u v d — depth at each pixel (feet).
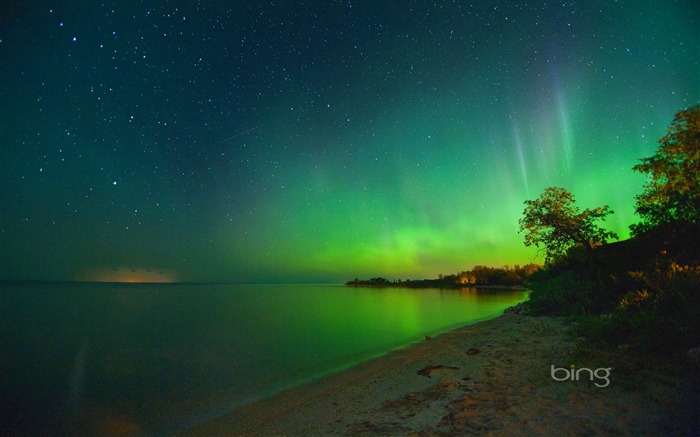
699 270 29.50
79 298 204.95
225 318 99.25
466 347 38.52
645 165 29.01
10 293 244.01
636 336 24.12
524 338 38.04
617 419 14.52
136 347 55.57
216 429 21.81
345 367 37.45
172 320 95.04
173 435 21.72
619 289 46.06
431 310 110.93
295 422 20.88
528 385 20.43
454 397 20.38
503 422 15.66
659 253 40.96
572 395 17.47
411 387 24.61
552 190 54.70
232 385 33.37
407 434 16.06
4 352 52.31
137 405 28.37
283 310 126.41
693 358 18.84
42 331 74.59
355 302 171.32
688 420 13.74
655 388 16.98
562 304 56.75
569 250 56.95
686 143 26.04
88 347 56.08
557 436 13.71
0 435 23.25
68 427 24.32
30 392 32.73
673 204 36.47
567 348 28.76
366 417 19.60
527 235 57.36
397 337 58.23
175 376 37.96
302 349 51.57
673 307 25.38
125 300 193.67
